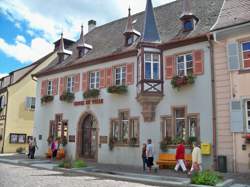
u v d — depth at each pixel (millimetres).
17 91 33375
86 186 11562
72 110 25125
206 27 18812
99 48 25891
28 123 33688
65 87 26250
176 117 18875
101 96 23062
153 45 19969
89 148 23734
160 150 18906
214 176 12258
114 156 21391
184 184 11984
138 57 20594
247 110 16078
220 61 17156
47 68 29047
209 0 21531
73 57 27625
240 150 15758
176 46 19266
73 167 17703
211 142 16875
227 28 16469
